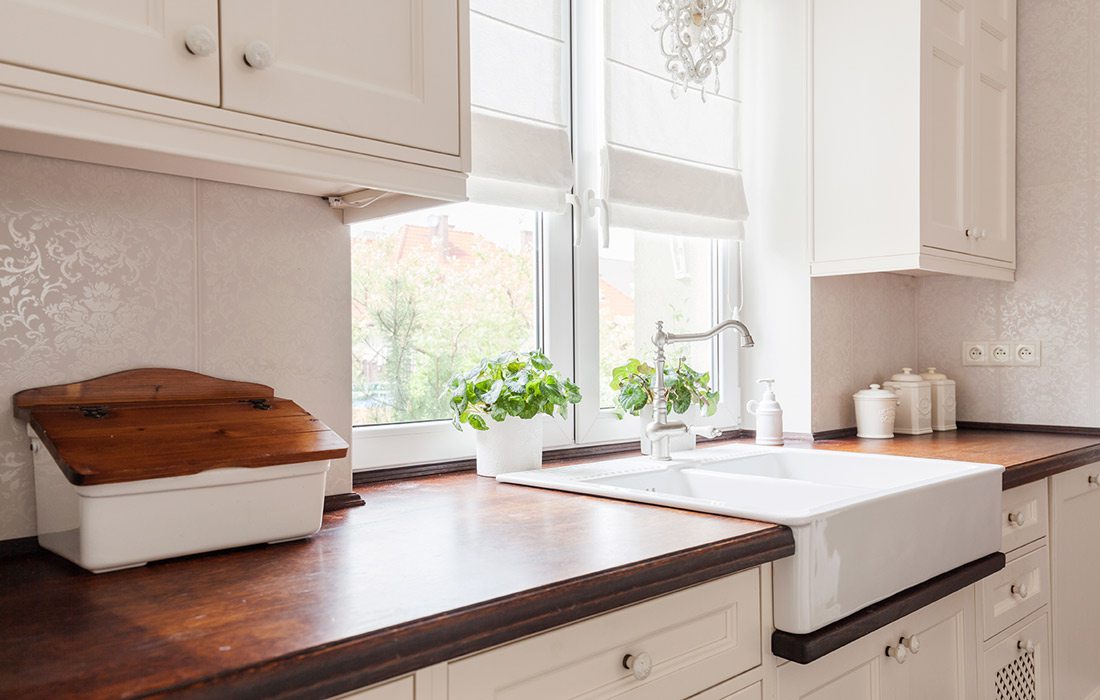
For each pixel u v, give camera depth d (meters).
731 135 2.41
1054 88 2.56
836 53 2.33
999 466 1.70
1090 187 2.49
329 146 1.10
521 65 1.87
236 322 1.32
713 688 1.12
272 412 1.24
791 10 2.43
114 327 1.19
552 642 0.93
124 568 0.99
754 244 2.51
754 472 2.04
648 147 2.16
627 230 2.22
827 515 1.21
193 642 0.73
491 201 1.81
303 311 1.41
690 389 2.04
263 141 1.03
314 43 1.08
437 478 1.71
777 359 2.45
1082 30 2.51
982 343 2.70
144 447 1.04
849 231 2.30
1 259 1.09
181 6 0.95
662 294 2.32
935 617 1.61
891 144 2.21
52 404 1.12
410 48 1.20
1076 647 2.19
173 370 1.24
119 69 0.91
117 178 1.20
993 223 2.48
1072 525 2.18
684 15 1.97
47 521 1.08
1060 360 2.54
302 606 0.83
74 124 0.88
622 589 0.96
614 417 2.15
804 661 1.16
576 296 2.06
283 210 1.38
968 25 2.37
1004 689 1.86
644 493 1.39
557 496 1.48
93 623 0.79
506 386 1.67
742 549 1.11
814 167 2.38
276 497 1.10
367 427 1.66
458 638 0.80
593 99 2.09
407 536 1.16
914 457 1.94
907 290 2.79
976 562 1.59
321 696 0.71
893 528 1.35
